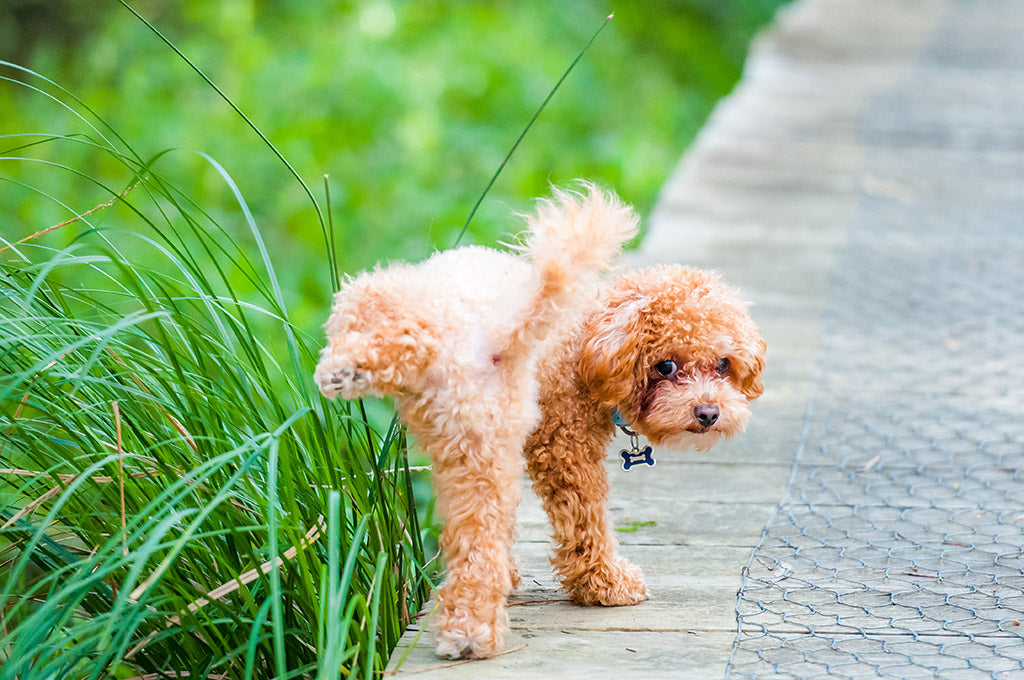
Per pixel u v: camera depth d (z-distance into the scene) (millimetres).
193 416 2578
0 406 2537
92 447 2586
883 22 14141
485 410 2377
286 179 8125
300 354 3025
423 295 2377
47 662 2473
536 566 3102
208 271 6395
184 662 2672
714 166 8125
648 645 2598
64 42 10422
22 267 2777
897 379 4441
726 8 16531
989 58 11781
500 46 11836
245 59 9945
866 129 9023
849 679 2420
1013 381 4371
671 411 2637
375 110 9625
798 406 4238
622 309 2658
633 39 14430
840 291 5531
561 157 9766
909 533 3186
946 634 2619
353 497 2607
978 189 7328
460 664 2502
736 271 5887
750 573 2971
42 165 7625
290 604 2662
